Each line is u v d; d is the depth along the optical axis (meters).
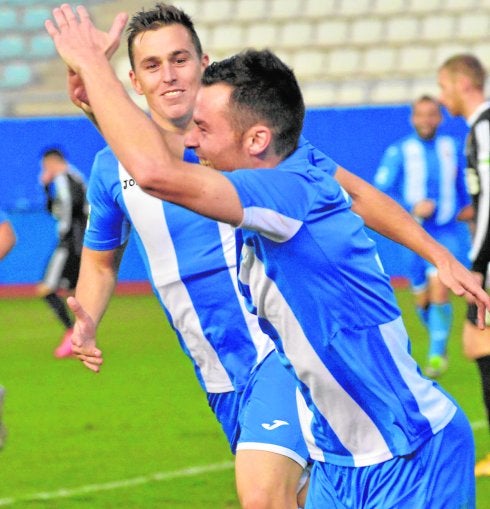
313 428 9.43
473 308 17.64
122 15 8.68
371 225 10.86
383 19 56.59
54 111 53.66
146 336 34.25
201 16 58.31
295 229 8.49
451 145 29.33
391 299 9.09
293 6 57.81
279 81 8.67
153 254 12.02
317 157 10.84
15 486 17.66
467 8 55.97
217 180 8.12
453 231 29.16
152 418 22.64
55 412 23.53
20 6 58.22
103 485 17.58
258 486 10.79
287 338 9.05
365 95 52.06
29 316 39.66
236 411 12.16
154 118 12.44
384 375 8.91
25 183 44.56
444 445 9.00
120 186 11.96
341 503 9.32
